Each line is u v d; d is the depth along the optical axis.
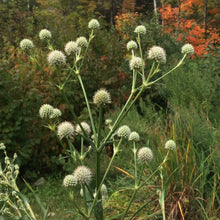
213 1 19.56
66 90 6.50
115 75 7.62
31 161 5.81
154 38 9.94
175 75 6.90
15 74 5.78
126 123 5.88
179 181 3.71
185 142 4.45
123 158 5.27
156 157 3.92
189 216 3.52
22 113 5.46
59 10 19.89
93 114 6.68
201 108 5.77
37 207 4.54
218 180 3.82
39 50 7.34
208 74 6.85
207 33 17.20
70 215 3.88
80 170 2.24
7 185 2.48
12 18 11.80
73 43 2.54
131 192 3.93
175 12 18.06
